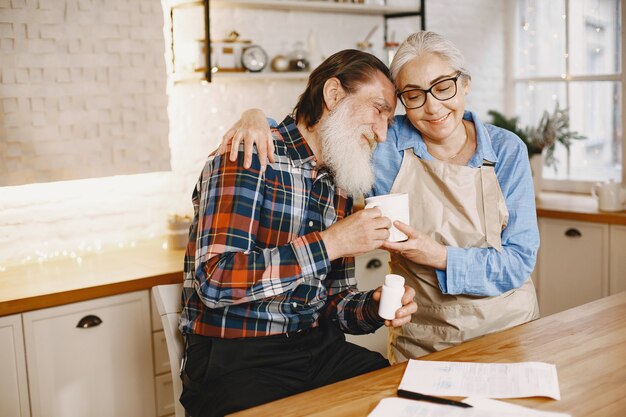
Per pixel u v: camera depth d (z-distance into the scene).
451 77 1.99
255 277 1.64
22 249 2.97
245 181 1.72
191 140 3.39
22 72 2.84
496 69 4.59
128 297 2.63
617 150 4.11
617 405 1.39
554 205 3.86
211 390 1.72
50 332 2.48
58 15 2.90
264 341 1.78
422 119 2.05
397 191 2.15
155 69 3.16
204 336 1.78
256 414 1.41
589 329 1.85
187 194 3.41
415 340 2.18
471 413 1.36
